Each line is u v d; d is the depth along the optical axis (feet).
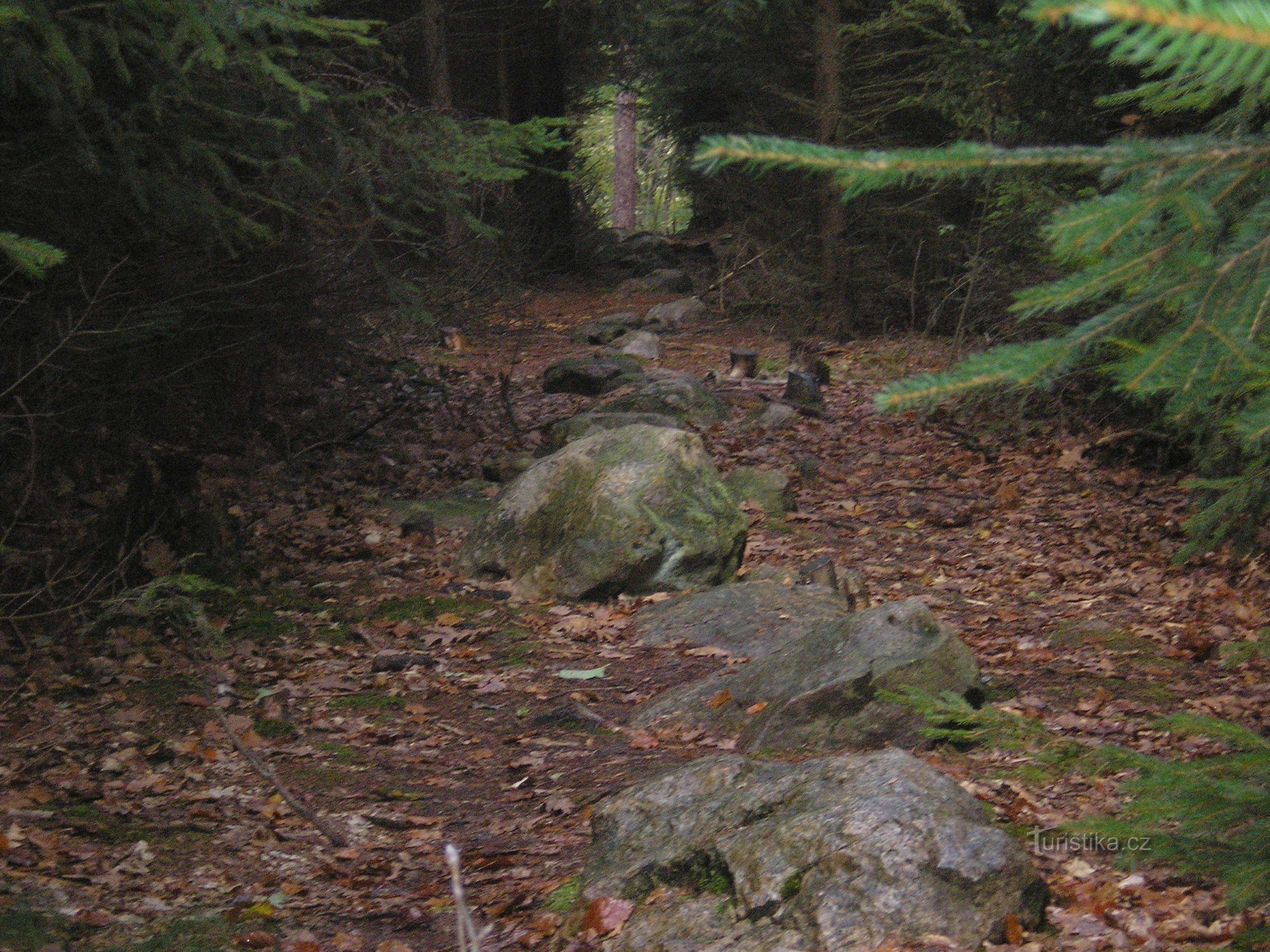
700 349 63.31
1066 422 43.14
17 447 28.35
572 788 18.28
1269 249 5.93
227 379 36.29
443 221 44.16
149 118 24.39
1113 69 42.01
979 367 5.96
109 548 26.14
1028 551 32.53
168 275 29.91
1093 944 12.34
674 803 15.15
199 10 21.17
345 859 16.08
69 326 25.63
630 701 22.16
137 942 13.46
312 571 28.66
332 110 29.66
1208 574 29.50
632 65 93.25
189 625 24.48
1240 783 9.77
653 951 12.63
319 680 22.68
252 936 13.57
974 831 13.10
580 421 39.04
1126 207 5.90
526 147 31.83
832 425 45.88
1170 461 40.45
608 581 27.25
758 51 70.74
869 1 70.59
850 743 18.94
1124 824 10.05
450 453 39.86
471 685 22.79
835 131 68.33
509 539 28.68
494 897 14.88
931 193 60.85
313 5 23.56
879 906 12.39
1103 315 6.07
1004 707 20.65
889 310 67.15
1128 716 20.62
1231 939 12.05
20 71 20.25
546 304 80.12
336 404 40.73
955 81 55.06
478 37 94.02
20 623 23.79
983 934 12.27
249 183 30.27
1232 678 22.89
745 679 21.12
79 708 20.79
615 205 148.77
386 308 41.73
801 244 71.77
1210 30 4.40
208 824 16.92
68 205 25.85
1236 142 5.82
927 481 39.40
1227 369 6.09
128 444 32.83
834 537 33.53
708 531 28.02
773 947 12.15
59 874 15.06
